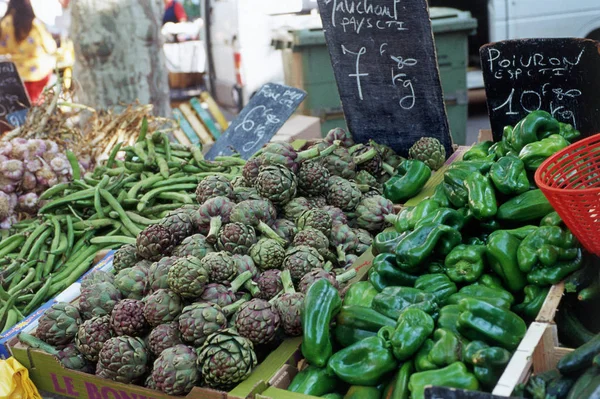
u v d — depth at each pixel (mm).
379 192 1602
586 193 1046
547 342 1072
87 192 1712
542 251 1179
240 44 4316
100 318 1263
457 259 1248
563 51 1460
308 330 1173
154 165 1796
